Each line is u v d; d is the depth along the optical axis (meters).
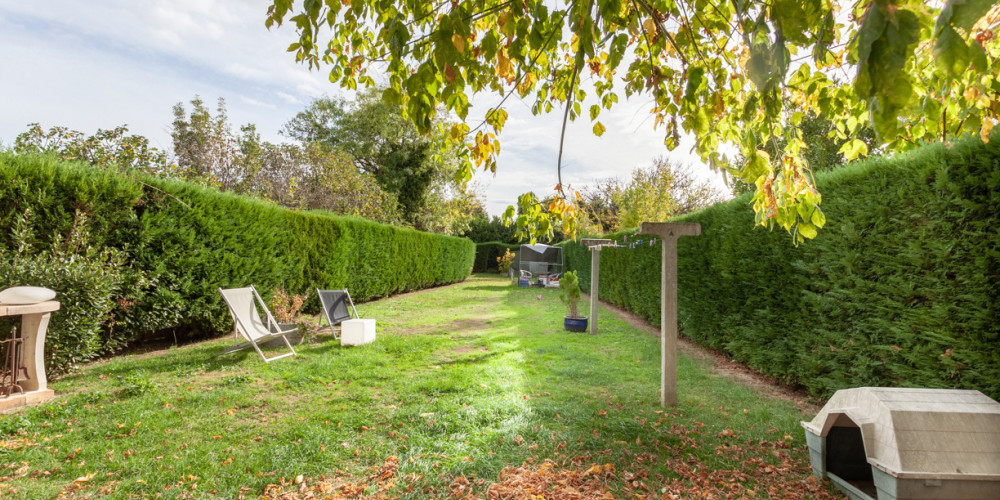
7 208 4.80
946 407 2.23
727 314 6.09
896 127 0.87
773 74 1.27
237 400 4.02
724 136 2.50
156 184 6.25
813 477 2.71
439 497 2.49
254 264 7.86
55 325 4.47
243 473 2.73
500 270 29.83
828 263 4.14
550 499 2.43
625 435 3.29
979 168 2.79
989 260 2.72
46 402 3.90
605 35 1.71
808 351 4.42
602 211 22.27
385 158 25.70
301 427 3.42
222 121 14.42
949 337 2.95
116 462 2.82
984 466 2.04
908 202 3.29
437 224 26.84
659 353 6.25
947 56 0.83
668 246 4.08
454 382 4.56
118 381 4.49
